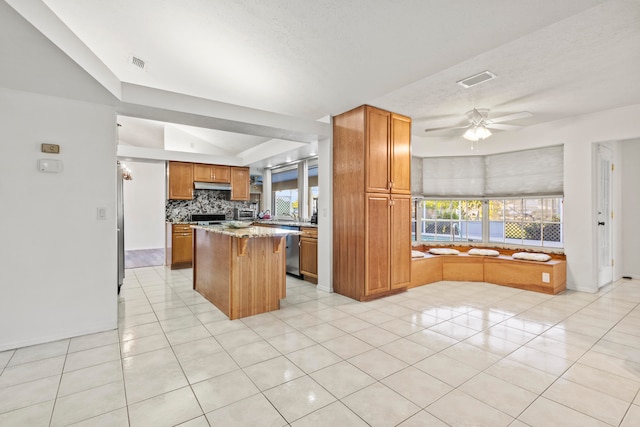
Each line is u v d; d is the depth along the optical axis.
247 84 3.34
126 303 3.72
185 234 6.00
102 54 2.87
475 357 2.34
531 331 2.83
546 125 4.46
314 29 2.29
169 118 3.32
